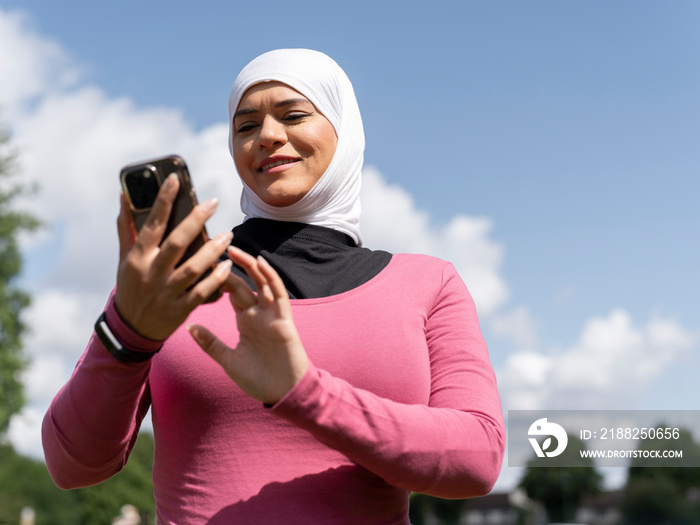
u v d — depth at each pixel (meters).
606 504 42.38
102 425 1.45
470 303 1.84
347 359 1.58
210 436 1.55
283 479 1.50
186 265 1.25
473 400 1.58
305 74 1.84
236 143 1.87
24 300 28.83
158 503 1.63
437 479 1.41
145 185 1.30
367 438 1.33
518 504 48.22
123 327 1.34
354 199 1.92
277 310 1.30
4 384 26.75
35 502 74.25
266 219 1.81
